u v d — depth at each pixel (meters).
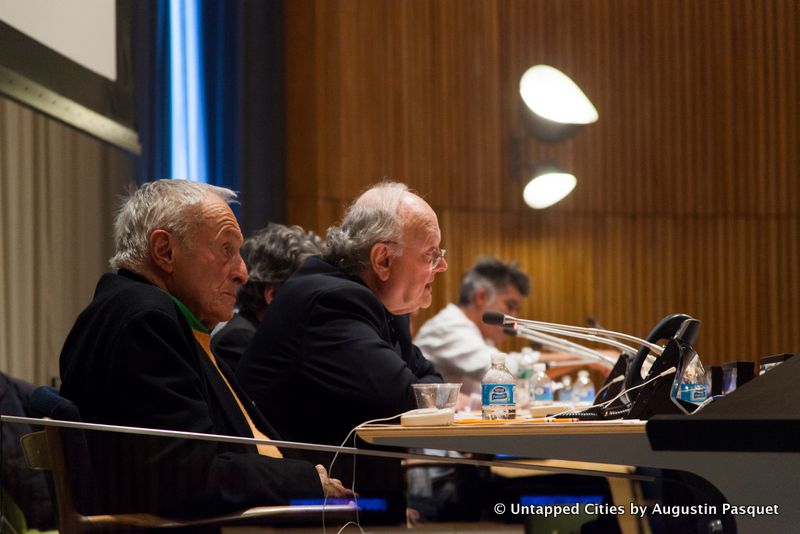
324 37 7.33
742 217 7.98
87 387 2.12
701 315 7.93
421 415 1.93
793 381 1.42
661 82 7.90
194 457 1.72
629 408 2.18
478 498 1.81
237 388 2.60
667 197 7.92
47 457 1.68
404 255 2.99
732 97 7.98
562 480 1.77
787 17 8.03
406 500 1.81
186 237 2.43
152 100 6.75
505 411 2.34
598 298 7.81
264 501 1.74
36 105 3.75
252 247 3.77
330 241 3.04
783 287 8.01
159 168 6.77
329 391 2.66
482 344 5.62
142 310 2.14
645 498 1.71
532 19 7.74
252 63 7.15
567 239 7.78
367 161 7.38
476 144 7.62
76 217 6.27
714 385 2.60
